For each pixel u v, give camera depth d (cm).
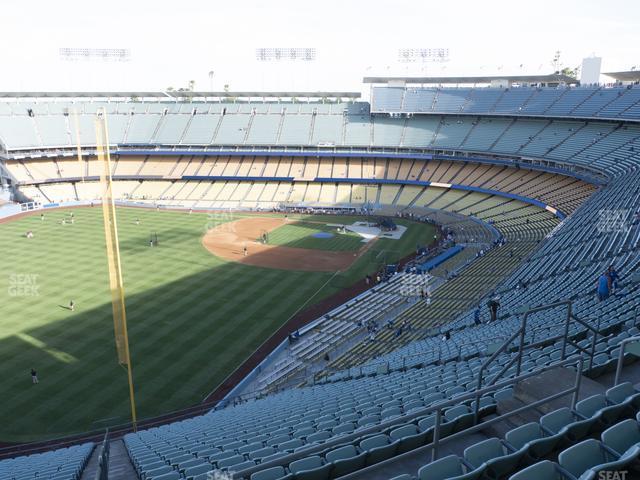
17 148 9494
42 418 2903
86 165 10212
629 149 6738
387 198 9212
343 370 3241
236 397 3125
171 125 10781
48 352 3625
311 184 9738
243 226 7819
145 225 7625
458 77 10731
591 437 873
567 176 7631
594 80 9331
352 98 11506
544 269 3978
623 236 3781
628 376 1183
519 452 773
